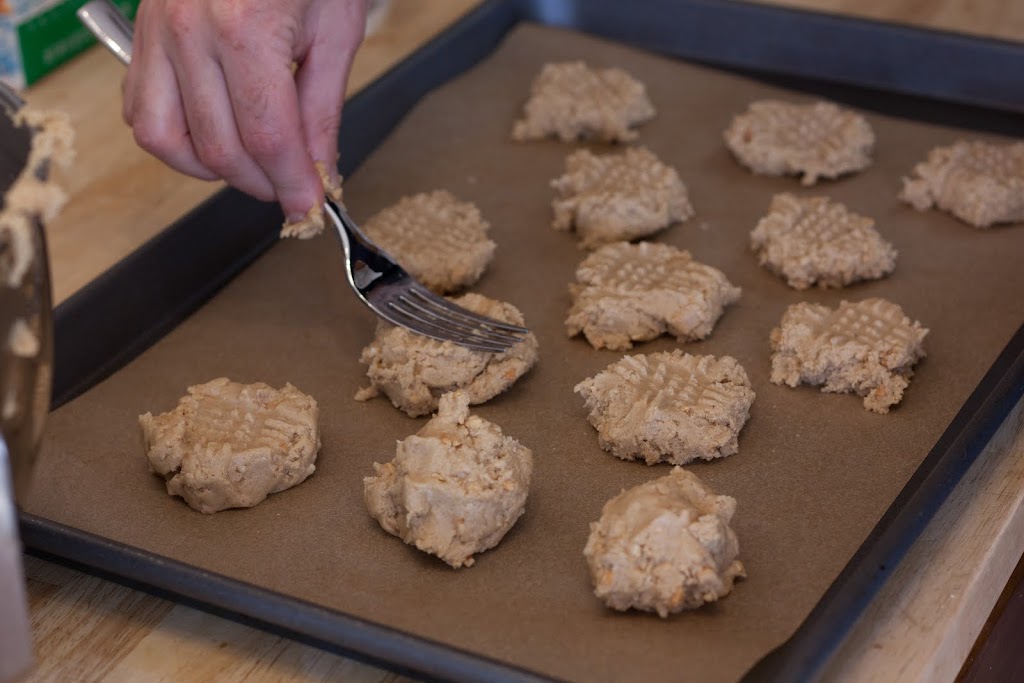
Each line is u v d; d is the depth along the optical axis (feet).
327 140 2.13
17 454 1.46
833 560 1.79
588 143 2.60
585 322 2.15
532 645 1.69
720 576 1.74
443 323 2.07
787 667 1.62
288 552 1.83
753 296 2.24
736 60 2.73
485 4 2.79
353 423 2.03
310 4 2.03
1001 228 2.34
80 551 1.76
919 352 2.07
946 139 2.54
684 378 2.02
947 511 1.84
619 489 1.92
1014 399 1.92
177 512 1.90
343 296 2.25
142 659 1.75
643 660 1.67
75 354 2.09
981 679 1.85
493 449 1.86
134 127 2.06
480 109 2.66
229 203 2.27
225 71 1.97
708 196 2.45
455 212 2.36
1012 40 2.58
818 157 2.46
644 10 2.76
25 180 1.46
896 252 2.27
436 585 1.78
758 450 1.96
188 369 2.12
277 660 1.74
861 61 2.64
